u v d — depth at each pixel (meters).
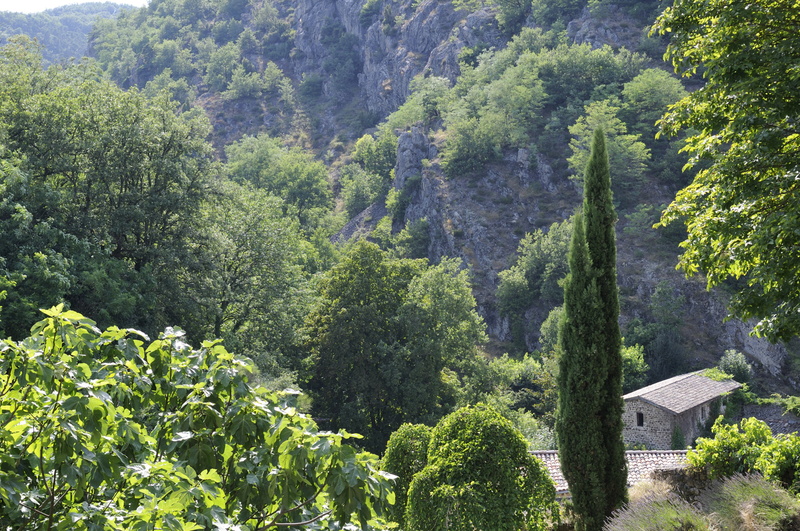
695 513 12.30
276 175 124.62
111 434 5.78
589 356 16.28
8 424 5.23
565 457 16.44
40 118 36.47
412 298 46.91
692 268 15.44
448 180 104.12
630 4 132.88
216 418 6.16
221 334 41.97
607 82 112.00
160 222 39.44
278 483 5.82
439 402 47.00
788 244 12.91
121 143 37.72
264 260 44.75
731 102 14.17
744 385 57.53
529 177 100.62
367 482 5.75
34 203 32.62
